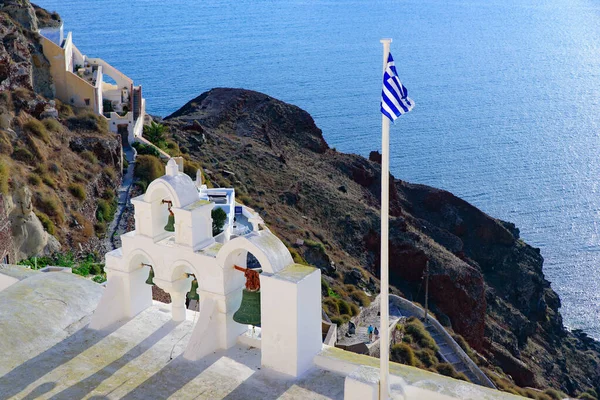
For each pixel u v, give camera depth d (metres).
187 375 12.83
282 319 12.41
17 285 15.82
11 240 35.25
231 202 44.69
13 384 12.77
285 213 77.88
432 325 55.12
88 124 56.34
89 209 48.16
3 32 55.38
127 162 56.75
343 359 12.65
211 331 13.38
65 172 49.28
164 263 13.80
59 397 12.34
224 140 93.00
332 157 105.06
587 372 87.00
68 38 64.44
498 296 90.31
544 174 174.50
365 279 68.38
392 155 184.88
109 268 14.73
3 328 14.03
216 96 109.44
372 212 85.31
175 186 13.32
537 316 95.31
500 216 148.50
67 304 15.11
